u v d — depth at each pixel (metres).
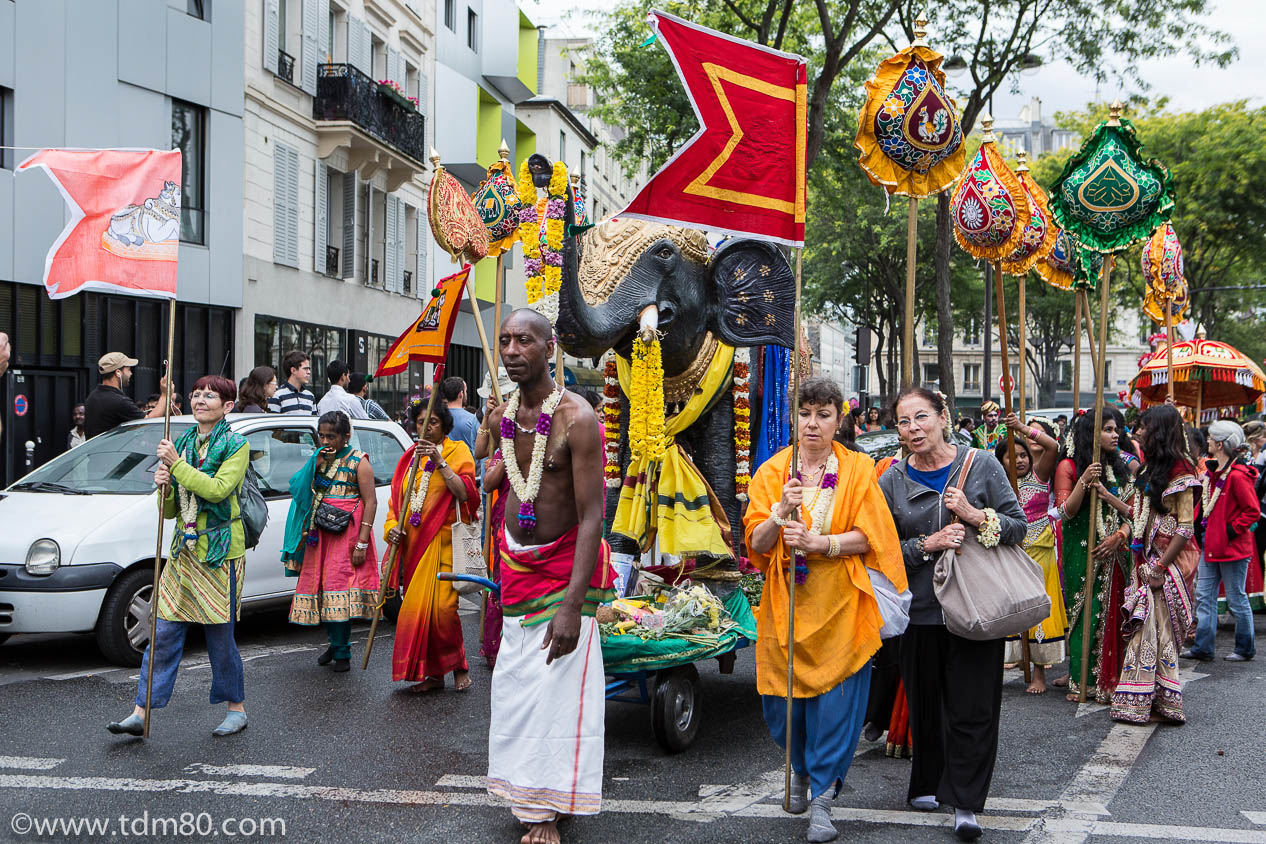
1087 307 8.47
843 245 36.25
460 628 7.25
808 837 4.68
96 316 17.22
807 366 7.74
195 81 18.92
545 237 6.91
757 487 4.99
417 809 4.98
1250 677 8.45
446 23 30.61
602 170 52.25
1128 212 7.38
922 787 5.09
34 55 16.11
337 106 22.83
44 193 16.22
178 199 6.23
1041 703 7.38
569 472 4.68
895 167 6.23
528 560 4.63
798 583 4.84
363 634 9.38
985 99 21.19
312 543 7.72
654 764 5.77
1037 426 7.85
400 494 7.55
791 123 5.24
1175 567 6.84
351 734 6.18
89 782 5.27
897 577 4.75
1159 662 6.79
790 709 4.80
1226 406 13.91
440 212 7.86
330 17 23.66
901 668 5.21
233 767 5.53
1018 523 4.84
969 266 37.31
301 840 4.61
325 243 23.23
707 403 6.95
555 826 4.61
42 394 16.47
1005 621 4.66
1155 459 6.87
